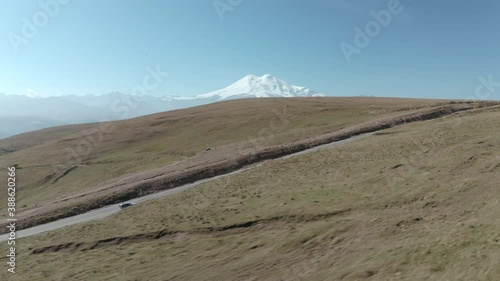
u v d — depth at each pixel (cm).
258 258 2480
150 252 2945
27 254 3328
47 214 4662
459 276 1697
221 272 2369
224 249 2748
